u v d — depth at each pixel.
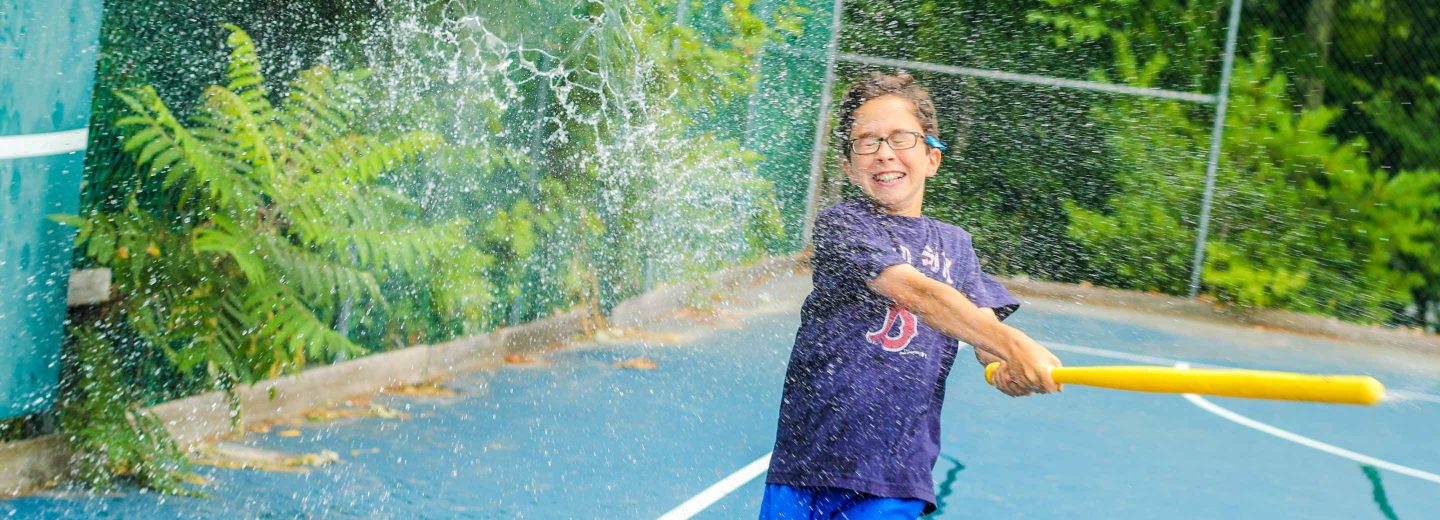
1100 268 13.16
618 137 8.04
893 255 2.71
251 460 4.60
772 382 7.11
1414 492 5.70
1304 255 12.88
